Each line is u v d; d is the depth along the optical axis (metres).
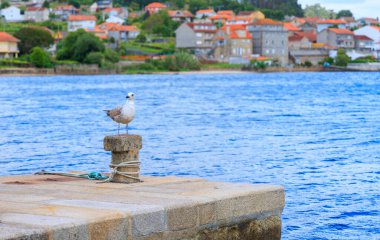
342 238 21.70
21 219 12.54
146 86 134.00
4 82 152.25
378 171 34.03
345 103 86.94
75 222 12.34
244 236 15.26
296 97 99.81
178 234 13.97
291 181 31.25
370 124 59.16
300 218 24.05
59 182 17.27
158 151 41.41
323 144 45.25
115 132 52.81
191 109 77.00
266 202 15.60
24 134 51.97
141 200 14.41
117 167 16.92
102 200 14.48
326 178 31.98
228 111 74.06
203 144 45.03
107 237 12.80
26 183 17.20
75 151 42.00
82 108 79.38
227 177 32.38
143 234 13.36
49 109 78.06
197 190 15.59
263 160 37.78
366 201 26.80
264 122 61.16
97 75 194.25
